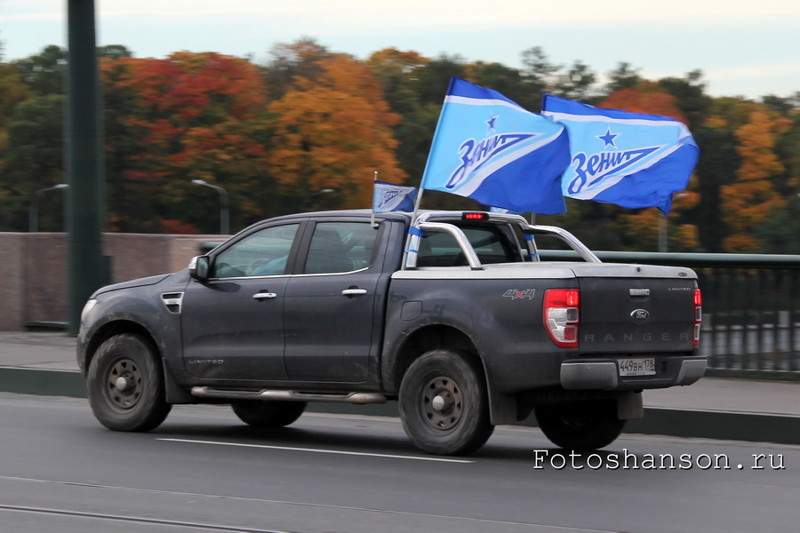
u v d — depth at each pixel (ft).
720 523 27.61
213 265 43.29
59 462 36.32
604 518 28.02
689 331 38.70
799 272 54.39
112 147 313.94
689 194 386.73
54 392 57.93
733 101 478.59
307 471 34.99
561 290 35.55
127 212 316.81
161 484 32.35
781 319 54.80
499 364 36.29
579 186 50.21
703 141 444.55
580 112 50.21
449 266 40.04
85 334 45.32
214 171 319.47
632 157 49.90
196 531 26.08
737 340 55.77
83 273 75.20
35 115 333.83
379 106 383.45
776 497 31.24
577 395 37.45
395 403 51.19
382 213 40.57
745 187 424.87
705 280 56.44
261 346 41.50
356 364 39.58
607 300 36.29
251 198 328.49
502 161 41.78
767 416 43.68
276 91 408.46
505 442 43.34
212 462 36.65
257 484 32.50
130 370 44.34
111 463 36.19
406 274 38.93
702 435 44.80
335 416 51.70
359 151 339.16
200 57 328.70
